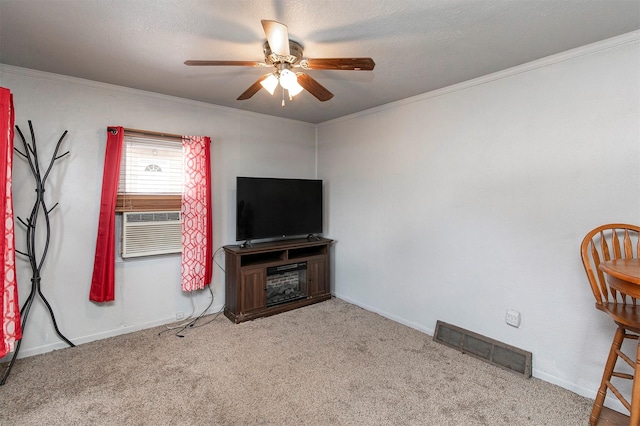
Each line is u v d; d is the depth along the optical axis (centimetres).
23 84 246
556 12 166
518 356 237
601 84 199
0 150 189
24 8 163
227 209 358
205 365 241
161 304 316
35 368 235
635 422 150
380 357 256
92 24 180
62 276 265
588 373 209
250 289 331
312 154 434
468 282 270
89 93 272
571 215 214
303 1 156
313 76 255
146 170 301
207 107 338
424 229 304
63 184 264
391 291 337
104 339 283
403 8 162
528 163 232
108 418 183
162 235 311
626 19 173
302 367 240
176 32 188
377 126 348
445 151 284
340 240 402
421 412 191
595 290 177
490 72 247
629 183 192
